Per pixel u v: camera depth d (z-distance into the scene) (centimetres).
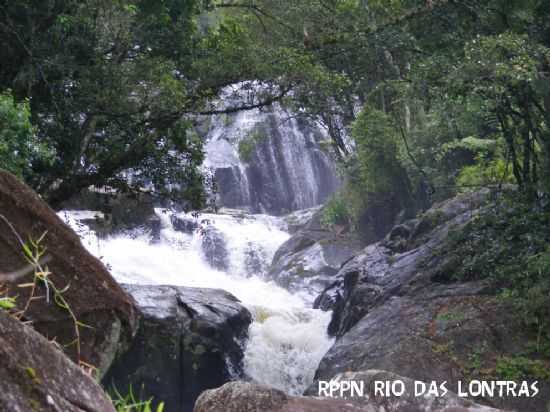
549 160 1269
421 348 1054
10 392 124
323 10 1543
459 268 1277
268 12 1783
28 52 1256
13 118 1018
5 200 218
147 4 1427
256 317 1599
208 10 1664
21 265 214
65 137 1346
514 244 1226
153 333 1261
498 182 1669
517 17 1284
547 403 906
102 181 1394
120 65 1330
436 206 1734
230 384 276
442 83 1220
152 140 1384
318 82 1338
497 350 1019
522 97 1192
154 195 1595
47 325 212
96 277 223
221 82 1384
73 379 140
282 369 1480
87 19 1320
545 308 1027
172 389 1261
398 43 1401
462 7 1366
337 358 1131
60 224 224
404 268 1430
